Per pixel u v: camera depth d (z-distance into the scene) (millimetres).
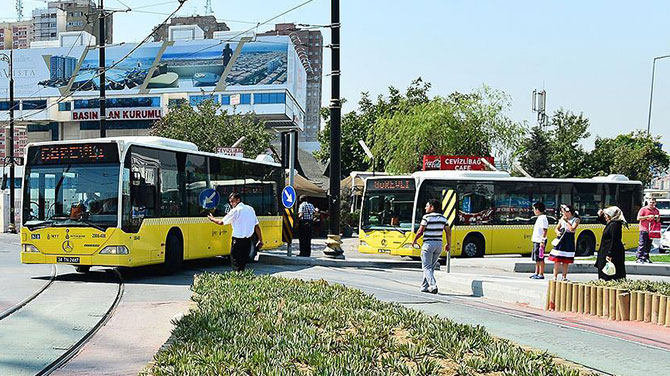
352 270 20625
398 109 55812
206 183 19812
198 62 105000
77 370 7621
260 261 23000
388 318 8805
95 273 18188
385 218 23938
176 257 18062
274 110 101938
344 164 61312
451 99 47469
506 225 25750
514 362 6527
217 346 6617
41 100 109438
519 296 13734
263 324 7953
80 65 108688
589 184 28078
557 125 63469
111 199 15836
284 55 103312
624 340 9617
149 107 105688
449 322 8688
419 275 19516
